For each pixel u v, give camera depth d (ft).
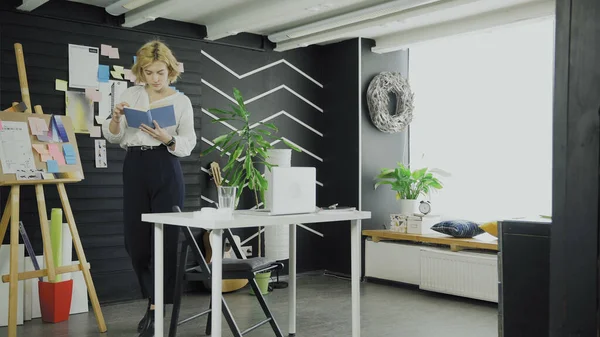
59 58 17.12
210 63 20.48
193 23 19.67
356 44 21.91
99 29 17.84
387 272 20.98
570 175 5.62
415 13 16.97
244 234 21.03
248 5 17.48
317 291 19.72
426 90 22.54
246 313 16.65
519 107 19.48
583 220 5.53
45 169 14.66
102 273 17.79
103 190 17.84
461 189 21.17
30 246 15.19
